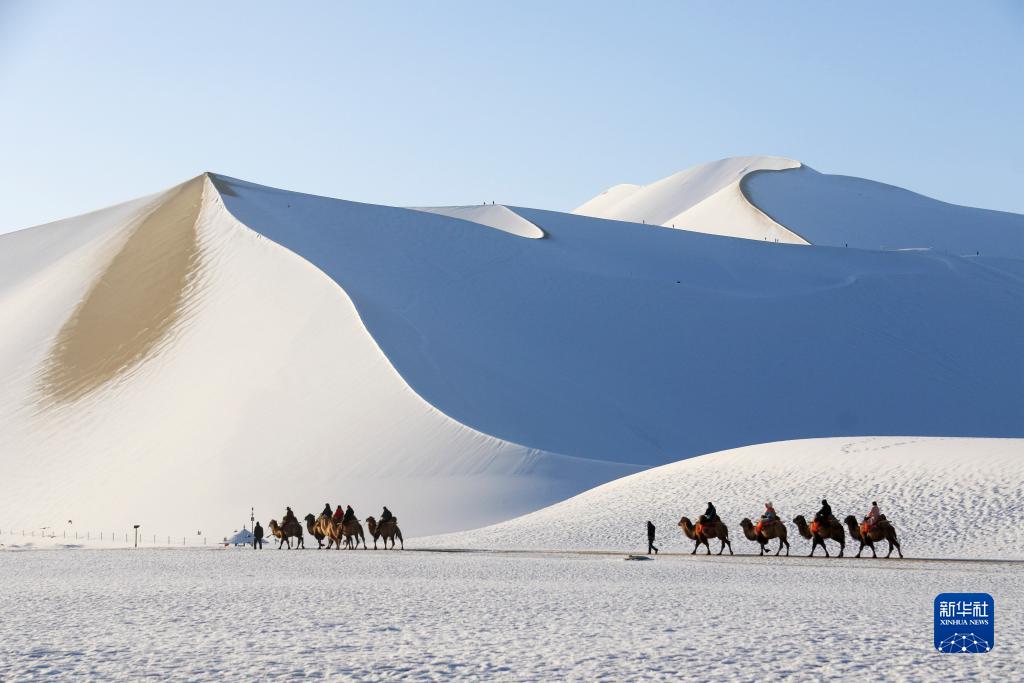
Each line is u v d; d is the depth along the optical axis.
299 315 76.88
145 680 12.98
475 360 75.94
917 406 84.38
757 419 80.81
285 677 13.20
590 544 40.12
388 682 12.86
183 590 25.27
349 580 27.92
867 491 40.50
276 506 58.03
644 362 83.88
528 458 56.78
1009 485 38.59
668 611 20.06
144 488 64.56
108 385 80.00
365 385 66.31
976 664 13.95
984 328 93.88
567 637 16.67
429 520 52.78
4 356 89.19
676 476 47.19
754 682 12.71
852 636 16.50
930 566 30.16
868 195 171.25
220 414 69.38
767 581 26.44
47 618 19.48
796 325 91.12
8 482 71.31
